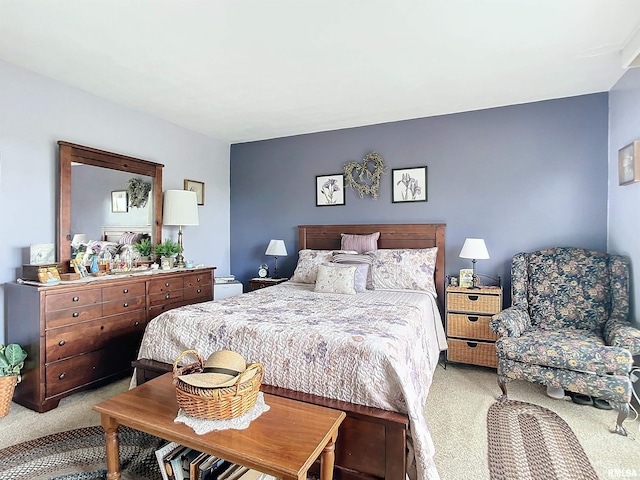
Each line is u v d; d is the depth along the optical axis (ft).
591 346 7.32
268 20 6.67
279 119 12.58
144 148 11.90
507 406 8.00
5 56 8.10
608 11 6.37
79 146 9.66
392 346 5.63
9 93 8.45
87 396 8.58
